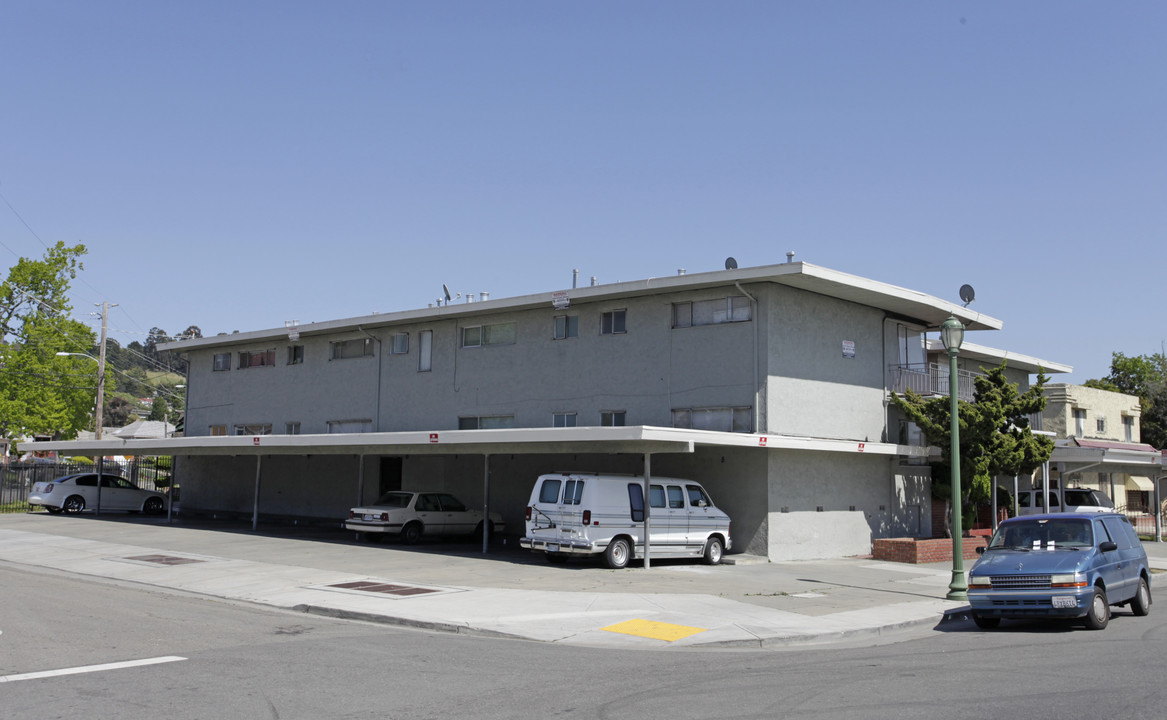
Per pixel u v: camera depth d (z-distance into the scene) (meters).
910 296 26.47
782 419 24.06
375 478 33.31
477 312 30.05
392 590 16.66
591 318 27.62
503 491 29.31
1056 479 37.09
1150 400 57.84
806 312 25.23
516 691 9.25
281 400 36.84
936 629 14.59
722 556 23.08
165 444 32.44
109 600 15.45
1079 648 12.15
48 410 50.50
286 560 21.30
